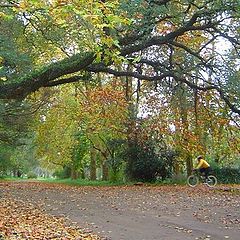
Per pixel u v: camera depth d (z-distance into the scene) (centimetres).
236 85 1694
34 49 1922
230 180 3309
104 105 3278
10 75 1747
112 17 621
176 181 3178
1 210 1373
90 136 3631
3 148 4072
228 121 2345
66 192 2247
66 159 4162
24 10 662
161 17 1467
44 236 937
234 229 1037
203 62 1662
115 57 754
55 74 1245
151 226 1089
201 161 2672
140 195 2036
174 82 2056
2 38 1667
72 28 877
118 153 3322
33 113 2978
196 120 2619
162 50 1861
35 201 1719
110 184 3158
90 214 1323
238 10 1348
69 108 3716
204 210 1417
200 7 1423
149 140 3219
